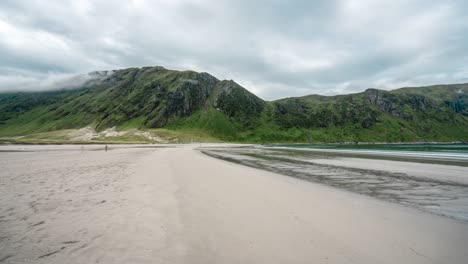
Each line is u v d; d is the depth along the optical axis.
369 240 6.70
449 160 32.88
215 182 14.57
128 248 5.66
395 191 13.84
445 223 8.34
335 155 45.34
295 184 15.07
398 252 6.03
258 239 6.48
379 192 13.54
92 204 9.12
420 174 20.56
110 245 5.78
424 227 7.90
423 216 9.12
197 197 10.70
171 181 14.31
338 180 17.52
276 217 8.33
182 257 5.35
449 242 6.76
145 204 9.27
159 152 48.91
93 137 166.88
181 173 17.95
